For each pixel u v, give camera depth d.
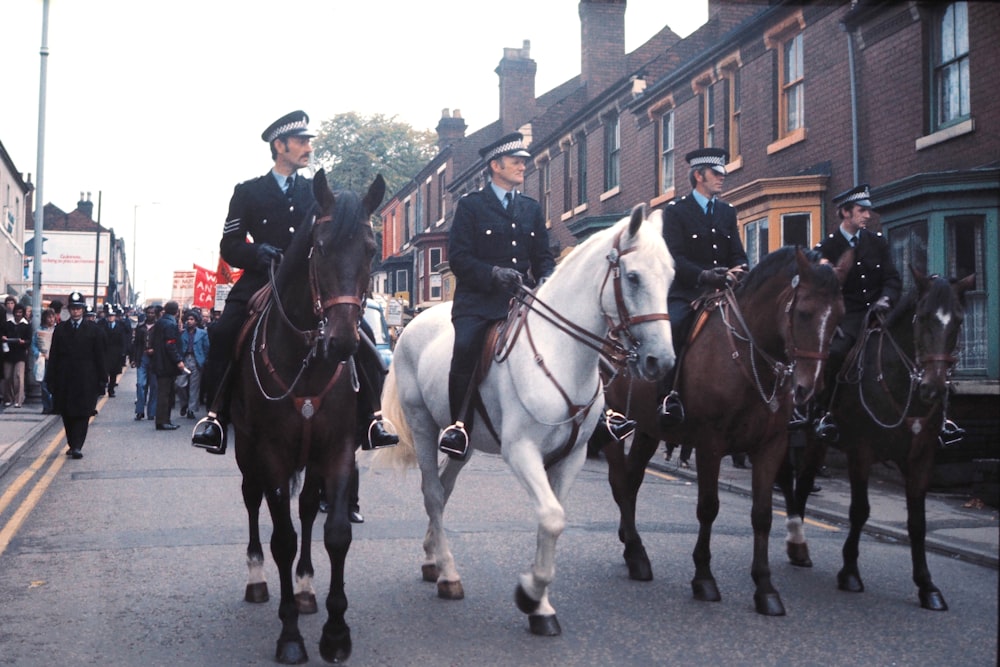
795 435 9.41
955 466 10.82
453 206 40.50
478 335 5.79
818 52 15.62
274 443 4.97
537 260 6.31
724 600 6.03
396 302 24.44
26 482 10.55
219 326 5.58
